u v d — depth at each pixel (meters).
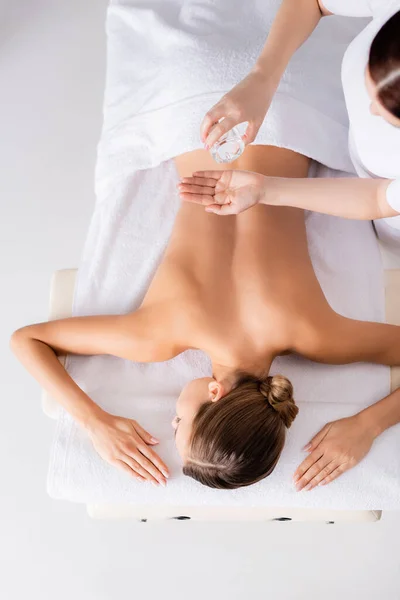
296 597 1.77
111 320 1.40
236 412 1.22
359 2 1.17
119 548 1.82
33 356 1.41
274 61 1.23
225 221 1.45
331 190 1.19
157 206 1.60
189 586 1.79
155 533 1.83
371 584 1.77
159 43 1.64
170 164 1.63
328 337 1.36
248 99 1.16
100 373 1.47
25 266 2.03
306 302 1.37
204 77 1.52
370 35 1.07
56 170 2.11
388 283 1.56
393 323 1.53
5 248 2.05
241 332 1.35
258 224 1.42
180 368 1.48
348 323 1.39
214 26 1.59
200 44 1.56
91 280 1.55
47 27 2.23
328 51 1.63
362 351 1.40
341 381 1.45
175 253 1.44
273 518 1.47
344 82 1.17
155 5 1.69
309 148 1.52
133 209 1.60
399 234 1.55
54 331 1.41
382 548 1.79
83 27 2.23
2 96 2.19
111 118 1.66
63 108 2.17
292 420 1.28
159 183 1.62
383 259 1.77
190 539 1.82
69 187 2.10
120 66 1.68
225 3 1.61
